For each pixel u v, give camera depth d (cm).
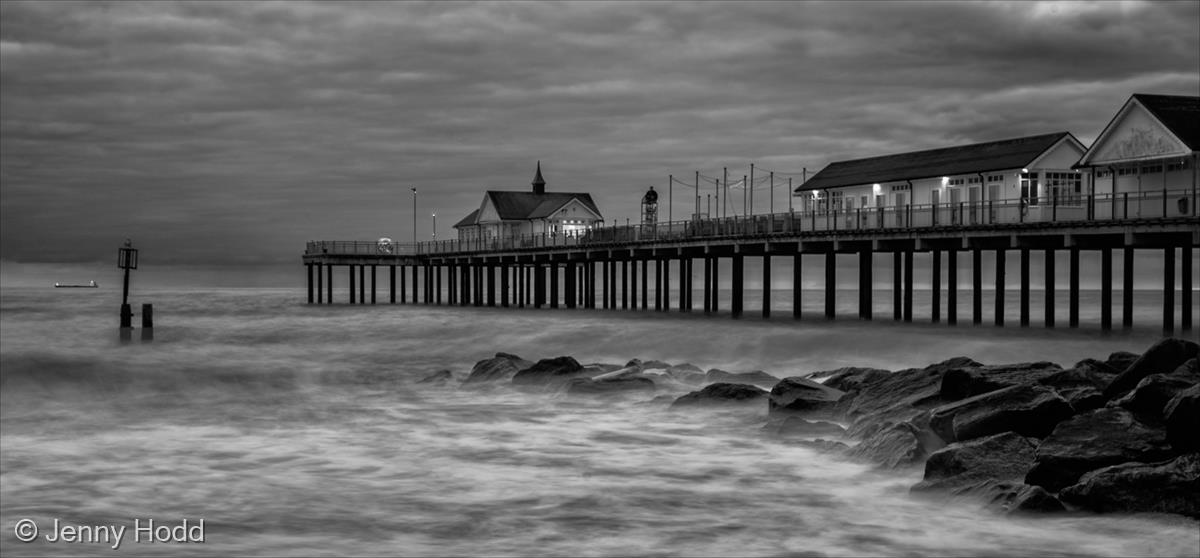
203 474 1836
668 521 1492
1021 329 4712
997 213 4234
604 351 4553
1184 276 4353
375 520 1507
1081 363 2106
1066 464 1458
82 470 1875
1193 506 1338
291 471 1862
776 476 1759
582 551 1349
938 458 1584
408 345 4788
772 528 1445
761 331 4684
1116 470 1404
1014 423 1656
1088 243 3997
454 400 2764
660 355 4303
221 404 2755
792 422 2089
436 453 2025
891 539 1377
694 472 1811
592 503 1603
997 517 1418
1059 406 1644
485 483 1752
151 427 2378
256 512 1555
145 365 3450
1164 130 4091
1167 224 3575
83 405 2739
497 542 1393
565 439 2153
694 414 2358
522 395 2788
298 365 3669
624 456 1966
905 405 1950
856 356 3888
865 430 1948
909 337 4209
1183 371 1664
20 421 2469
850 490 1638
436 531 1448
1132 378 1747
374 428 2336
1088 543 1309
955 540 1359
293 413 2588
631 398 2588
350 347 4666
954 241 4466
